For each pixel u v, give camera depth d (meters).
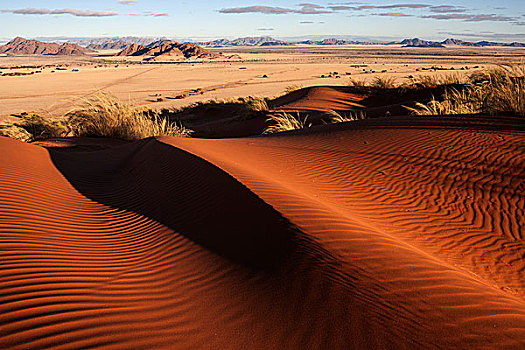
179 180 7.54
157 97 66.06
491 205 6.85
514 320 3.43
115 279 4.31
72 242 5.28
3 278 4.00
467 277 4.39
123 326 3.41
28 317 3.39
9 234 5.10
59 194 7.37
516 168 7.63
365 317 3.34
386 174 8.38
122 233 5.85
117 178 8.95
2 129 18.02
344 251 4.45
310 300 3.61
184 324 3.48
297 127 18.08
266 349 3.12
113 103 18.25
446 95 17.16
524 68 13.00
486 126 9.97
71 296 3.81
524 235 6.02
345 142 10.59
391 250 4.64
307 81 84.31
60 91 78.25
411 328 3.21
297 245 4.55
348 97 28.45
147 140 11.81
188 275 4.37
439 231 6.21
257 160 9.42
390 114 18.83
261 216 5.36
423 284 3.88
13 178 7.48
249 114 24.84
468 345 3.03
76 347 3.08
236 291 3.93
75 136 16.92
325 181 8.17
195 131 21.80
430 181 7.86
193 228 5.56
